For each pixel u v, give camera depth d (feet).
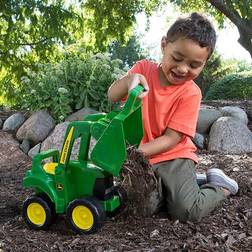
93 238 3.39
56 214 3.64
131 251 3.17
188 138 3.94
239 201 4.23
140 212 3.71
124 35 14.01
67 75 7.08
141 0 16.05
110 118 3.46
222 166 5.46
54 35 11.02
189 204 3.68
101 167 3.34
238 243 3.35
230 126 6.53
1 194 4.63
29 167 5.94
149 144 3.65
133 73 3.65
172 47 3.42
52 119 6.93
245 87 16.79
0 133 7.00
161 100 3.71
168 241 3.34
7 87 11.54
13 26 11.05
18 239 3.41
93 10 13.12
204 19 3.43
